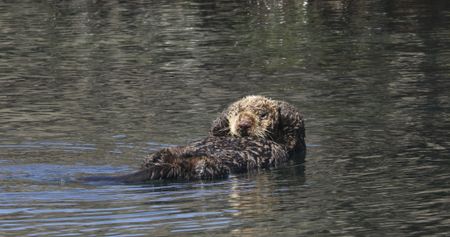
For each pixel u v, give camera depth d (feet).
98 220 78.54
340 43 195.72
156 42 199.82
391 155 103.45
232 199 85.71
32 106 134.31
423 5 253.24
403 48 187.83
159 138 112.47
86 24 226.38
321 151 106.73
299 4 258.78
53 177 92.53
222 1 266.57
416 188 89.04
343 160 101.86
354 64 170.60
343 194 87.35
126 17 237.45
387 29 214.90
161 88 148.97
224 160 97.04
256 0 267.80
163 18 235.40
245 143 100.89
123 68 169.48
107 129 117.91
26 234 74.79
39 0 269.85
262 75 160.56
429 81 151.74
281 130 107.24
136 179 90.48
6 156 102.01
